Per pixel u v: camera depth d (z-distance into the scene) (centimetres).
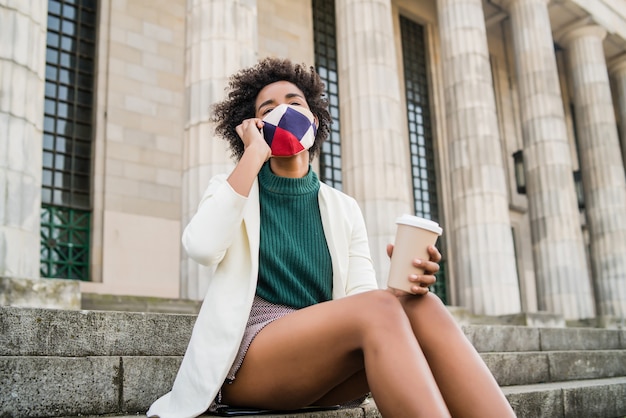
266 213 300
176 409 269
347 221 316
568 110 2708
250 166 274
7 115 842
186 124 1153
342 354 251
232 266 285
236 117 345
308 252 301
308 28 2005
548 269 1858
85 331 407
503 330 764
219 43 1157
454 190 1669
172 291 1545
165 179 1597
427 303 264
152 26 1656
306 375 260
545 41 2008
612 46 2458
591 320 1680
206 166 1105
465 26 1744
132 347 427
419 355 229
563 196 1892
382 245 1330
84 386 372
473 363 246
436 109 2266
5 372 344
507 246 1595
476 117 1669
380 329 236
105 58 1560
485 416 234
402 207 1383
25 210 839
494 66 2519
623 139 2580
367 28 1478
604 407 581
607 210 2167
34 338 385
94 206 1473
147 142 1587
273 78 343
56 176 1442
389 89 1453
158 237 1551
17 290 723
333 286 305
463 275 1595
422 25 2369
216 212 267
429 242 262
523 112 1998
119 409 384
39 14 927
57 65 1492
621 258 2127
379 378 227
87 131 1519
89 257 1453
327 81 2034
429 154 2242
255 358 266
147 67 1625
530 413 486
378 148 1389
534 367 670
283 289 292
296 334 257
